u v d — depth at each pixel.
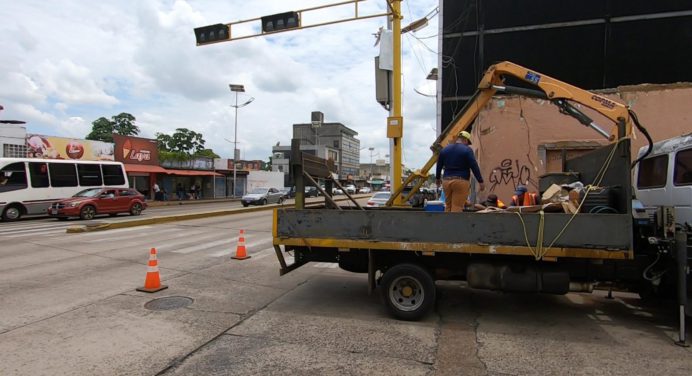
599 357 4.43
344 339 4.87
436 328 5.29
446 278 5.80
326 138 100.69
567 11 14.34
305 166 6.54
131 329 5.07
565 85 6.84
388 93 12.49
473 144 13.84
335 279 7.91
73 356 4.27
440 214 5.38
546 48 14.54
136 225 17.06
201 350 4.48
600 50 14.05
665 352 4.57
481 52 15.18
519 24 14.81
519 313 5.95
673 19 13.46
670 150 6.09
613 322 5.59
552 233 5.03
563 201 5.64
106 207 20.33
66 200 19.23
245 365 4.12
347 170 104.25
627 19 13.82
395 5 11.25
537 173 11.67
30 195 19.20
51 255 9.90
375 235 5.60
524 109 11.92
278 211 6.02
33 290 6.76
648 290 5.53
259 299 6.49
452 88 15.52
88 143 30.20
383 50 11.92
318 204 8.20
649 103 11.02
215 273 8.27
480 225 5.23
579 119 6.69
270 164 97.25
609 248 4.88
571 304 6.42
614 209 5.22
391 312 5.64
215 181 45.66
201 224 17.81
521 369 4.12
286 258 9.91
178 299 6.39
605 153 5.81
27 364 4.06
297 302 6.36
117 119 60.44
